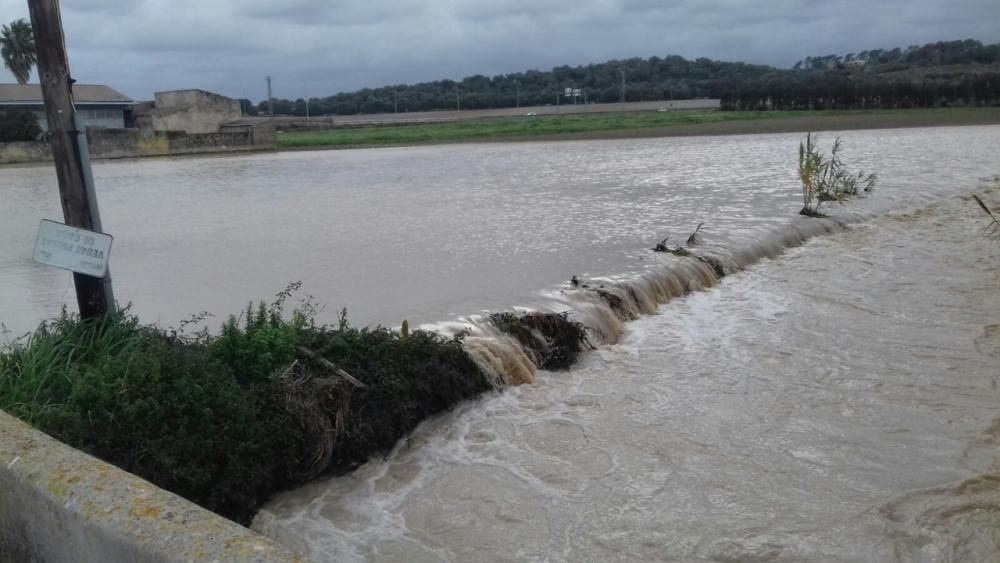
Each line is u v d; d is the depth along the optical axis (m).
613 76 156.50
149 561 2.43
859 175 22.25
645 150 43.59
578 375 8.92
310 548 5.71
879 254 14.62
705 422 7.69
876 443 7.23
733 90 90.69
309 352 6.96
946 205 19.81
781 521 5.98
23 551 3.01
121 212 21.61
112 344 6.72
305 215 19.89
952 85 75.38
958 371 8.91
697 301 11.80
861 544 5.65
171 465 5.47
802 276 13.16
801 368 9.06
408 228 17.05
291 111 139.50
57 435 5.28
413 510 6.23
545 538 5.84
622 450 7.14
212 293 11.09
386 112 141.00
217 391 6.00
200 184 30.53
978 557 5.50
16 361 6.35
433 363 7.69
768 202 19.89
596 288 10.95
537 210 19.42
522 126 74.69
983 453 7.00
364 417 6.91
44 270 13.58
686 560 5.54
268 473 6.09
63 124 6.64
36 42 6.55
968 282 12.53
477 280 11.52
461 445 7.25
